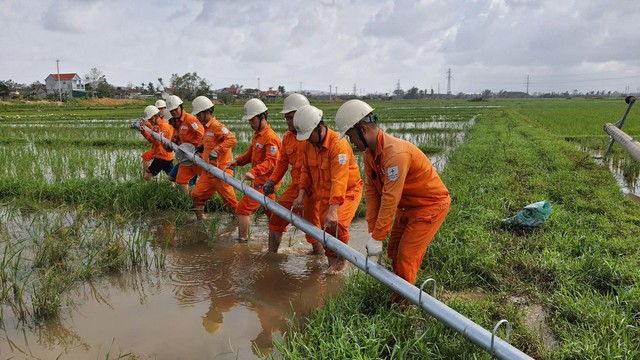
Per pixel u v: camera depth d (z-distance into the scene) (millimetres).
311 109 4402
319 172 4723
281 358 3303
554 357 3225
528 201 7195
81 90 80875
